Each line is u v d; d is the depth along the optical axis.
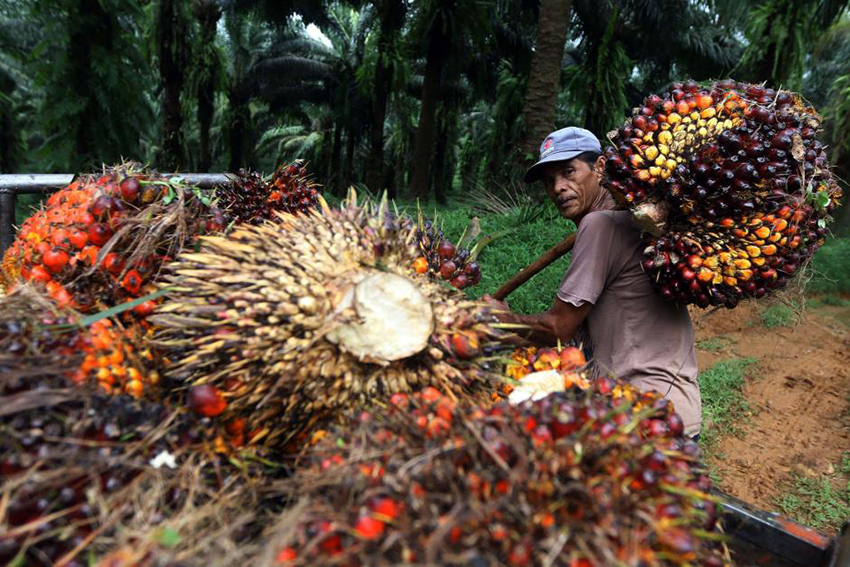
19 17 10.25
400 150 28.77
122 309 1.35
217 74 18.52
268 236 1.43
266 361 1.26
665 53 19.64
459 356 1.37
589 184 2.43
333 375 1.29
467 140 29.97
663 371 2.09
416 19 15.53
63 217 1.62
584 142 2.42
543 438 1.04
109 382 1.23
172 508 1.08
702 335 8.02
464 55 16.61
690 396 2.13
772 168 1.53
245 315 1.26
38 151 9.42
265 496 1.18
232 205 2.18
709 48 19.19
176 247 1.62
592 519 0.93
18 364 1.11
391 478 0.97
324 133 29.19
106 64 9.17
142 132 10.69
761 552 1.56
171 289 1.39
